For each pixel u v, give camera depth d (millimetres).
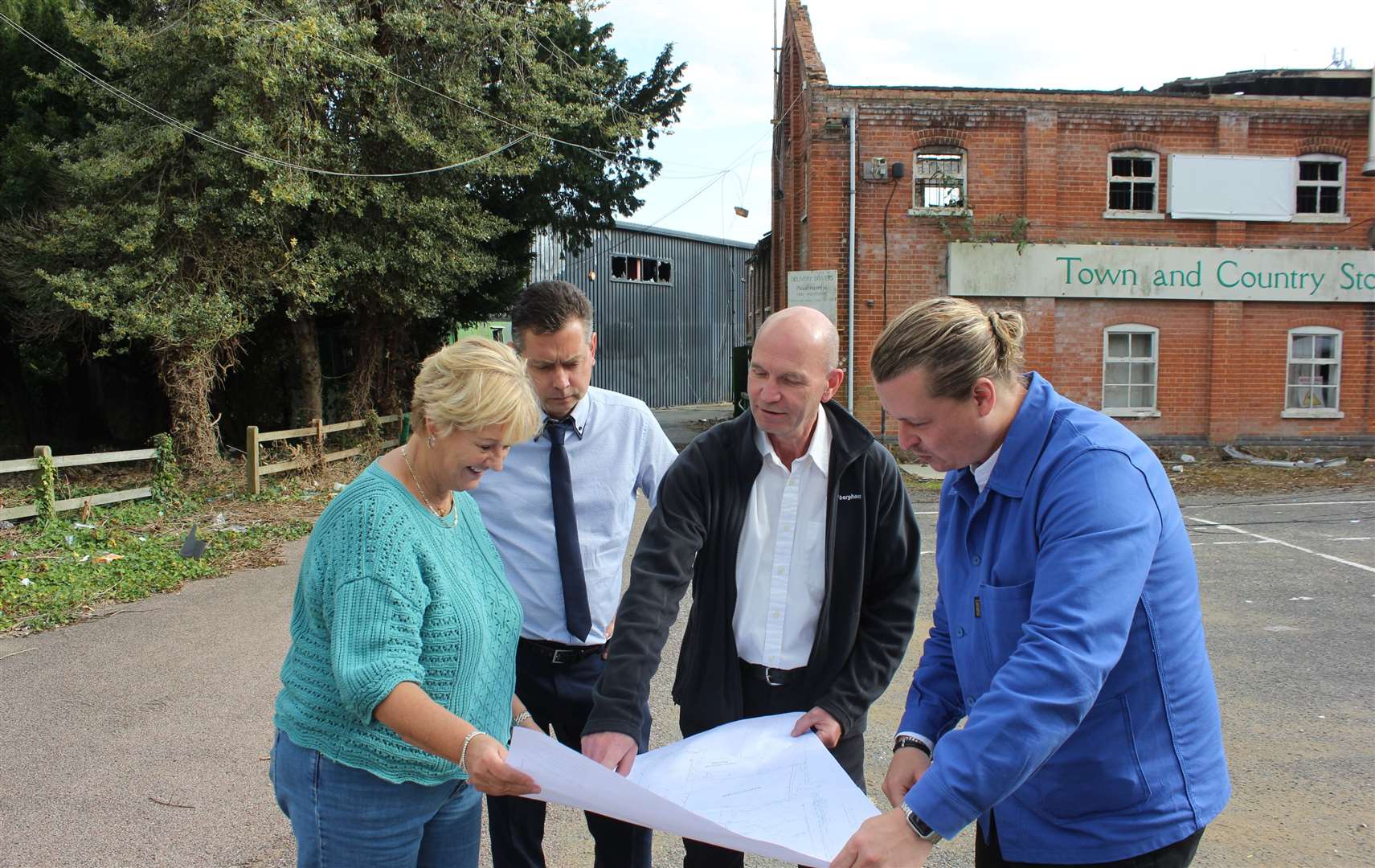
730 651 2250
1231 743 4125
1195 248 14828
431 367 1852
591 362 2723
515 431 1837
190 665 5430
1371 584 7004
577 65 16875
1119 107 14703
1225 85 15859
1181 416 15102
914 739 1943
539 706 2701
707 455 2256
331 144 12984
